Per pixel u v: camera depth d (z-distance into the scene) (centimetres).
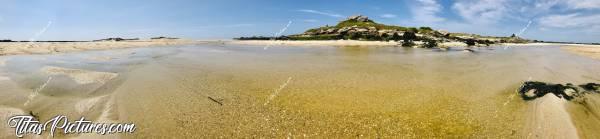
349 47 3900
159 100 925
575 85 1094
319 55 2527
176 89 1078
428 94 1012
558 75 1405
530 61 2075
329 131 686
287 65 1770
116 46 3556
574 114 763
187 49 3372
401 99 948
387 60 2095
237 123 731
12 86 1090
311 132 679
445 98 960
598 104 854
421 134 674
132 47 3578
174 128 697
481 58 2295
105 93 1010
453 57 2366
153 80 1250
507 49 3916
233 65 1764
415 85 1156
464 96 986
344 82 1216
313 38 6006
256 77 1335
